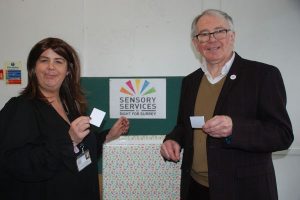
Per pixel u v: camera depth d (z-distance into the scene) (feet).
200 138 4.74
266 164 4.31
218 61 4.66
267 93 4.09
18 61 7.91
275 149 3.99
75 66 5.16
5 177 4.14
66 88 5.28
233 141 3.86
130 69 7.88
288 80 7.72
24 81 7.94
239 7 7.64
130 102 7.86
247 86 4.25
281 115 4.05
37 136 4.23
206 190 4.65
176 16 7.73
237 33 7.68
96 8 7.77
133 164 6.13
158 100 7.84
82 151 4.68
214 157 4.23
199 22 4.72
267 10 7.64
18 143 4.00
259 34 7.68
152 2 7.72
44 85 4.67
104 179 6.15
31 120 4.26
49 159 3.92
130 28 7.79
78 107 5.36
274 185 4.30
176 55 7.80
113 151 6.15
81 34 7.80
